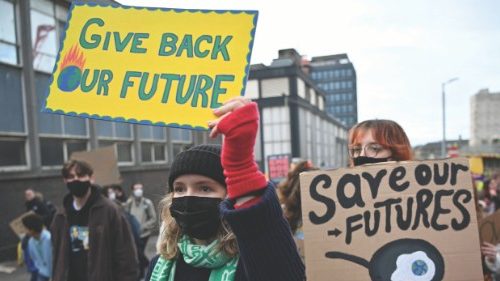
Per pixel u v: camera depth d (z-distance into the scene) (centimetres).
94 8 175
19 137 1092
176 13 167
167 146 1973
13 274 857
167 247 164
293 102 4497
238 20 162
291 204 316
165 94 160
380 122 230
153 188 1803
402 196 158
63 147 1270
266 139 4509
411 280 153
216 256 148
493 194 998
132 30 169
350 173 160
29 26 1127
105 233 320
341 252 156
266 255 131
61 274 325
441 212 156
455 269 153
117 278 324
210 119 154
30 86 1120
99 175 727
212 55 160
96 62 169
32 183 1108
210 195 155
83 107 166
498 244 288
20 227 703
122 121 161
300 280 139
